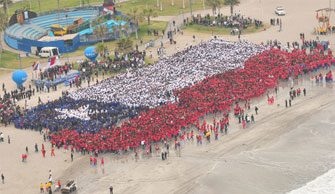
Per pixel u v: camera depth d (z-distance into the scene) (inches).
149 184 5915.4
